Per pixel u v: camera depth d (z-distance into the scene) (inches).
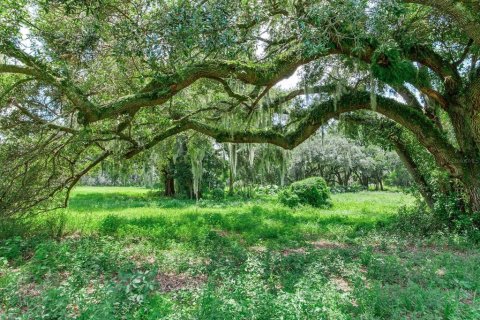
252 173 819.4
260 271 189.9
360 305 148.9
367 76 357.7
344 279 205.9
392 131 433.4
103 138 328.5
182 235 338.6
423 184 418.3
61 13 233.9
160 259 240.7
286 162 441.1
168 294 167.8
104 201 789.2
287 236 343.0
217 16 198.8
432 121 378.6
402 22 308.8
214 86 363.9
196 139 454.6
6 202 323.9
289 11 260.8
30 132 294.5
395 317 138.0
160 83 241.4
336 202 810.8
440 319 135.6
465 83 343.0
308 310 131.6
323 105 337.4
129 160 443.2
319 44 226.2
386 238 317.4
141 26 202.4
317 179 699.4
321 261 228.4
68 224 379.2
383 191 1413.6
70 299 148.9
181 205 689.6
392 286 177.8
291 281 184.7
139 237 332.8
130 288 156.6
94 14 197.8
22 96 280.1
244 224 413.4
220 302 137.9
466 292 171.5
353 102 334.3
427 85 336.5
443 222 350.0
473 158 328.2
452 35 346.0
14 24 219.0
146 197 942.4
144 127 344.5
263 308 135.6
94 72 271.9
